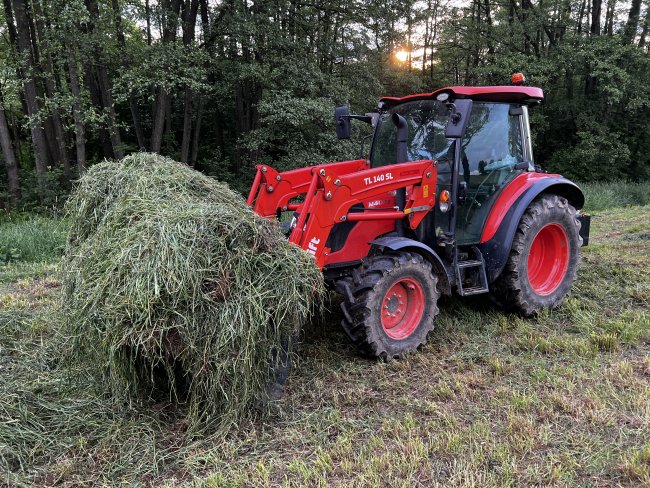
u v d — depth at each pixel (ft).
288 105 37.17
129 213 10.17
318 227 11.82
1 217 34.06
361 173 12.40
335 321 14.84
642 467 8.07
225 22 39.70
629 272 18.57
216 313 9.02
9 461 8.55
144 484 8.16
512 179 15.02
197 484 8.03
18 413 9.52
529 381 11.23
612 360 12.03
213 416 9.51
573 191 16.39
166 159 12.55
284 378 10.46
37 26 38.01
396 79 62.69
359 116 16.40
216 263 9.18
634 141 65.67
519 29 63.93
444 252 13.96
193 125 54.90
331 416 9.93
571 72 62.49
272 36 39.45
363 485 7.94
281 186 14.40
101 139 44.80
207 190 11.30
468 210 14.23
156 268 8.77
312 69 40.24
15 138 54.65
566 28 65.31
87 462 8.63
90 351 9.60
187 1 40.29
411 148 14.83
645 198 49.65
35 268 21.67
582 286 17.39
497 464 8.41
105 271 9.25
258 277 9.52
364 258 13.38
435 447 8.83
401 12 46.21
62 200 36.27
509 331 14.17
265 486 7.98
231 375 9.25
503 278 14.76
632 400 10.07
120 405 9.82
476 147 14.25
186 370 9.35
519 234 14.47
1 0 45.47
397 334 12.69
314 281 10.34
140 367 9.86
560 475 8.00
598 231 29.45
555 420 9.61
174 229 9.23
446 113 14.07
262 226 10.11
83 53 33.35
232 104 51.03
